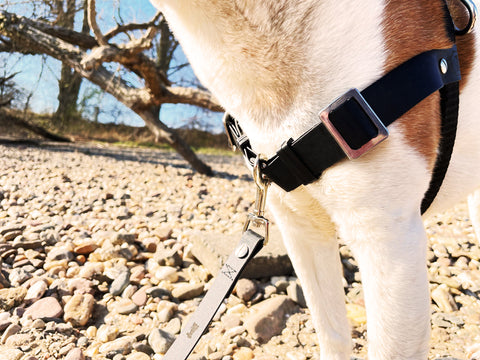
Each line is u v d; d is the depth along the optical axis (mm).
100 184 1479
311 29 233
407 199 232
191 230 882
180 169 2109
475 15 245
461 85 268
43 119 3732
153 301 572
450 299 564
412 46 230
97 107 4020
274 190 285
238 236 707
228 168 2377
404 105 225
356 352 457
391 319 238
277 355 458
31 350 434
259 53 239
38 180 1457
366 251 241
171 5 251
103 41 1656
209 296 268
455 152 291
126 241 755
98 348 453
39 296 546
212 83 263
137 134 4371
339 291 341
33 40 2135
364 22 230
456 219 931
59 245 743
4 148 2396
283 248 672
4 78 2914
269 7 234
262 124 253
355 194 233
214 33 244
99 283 611
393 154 226
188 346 260
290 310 549
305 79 237
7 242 739
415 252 232
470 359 435
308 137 233
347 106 220
